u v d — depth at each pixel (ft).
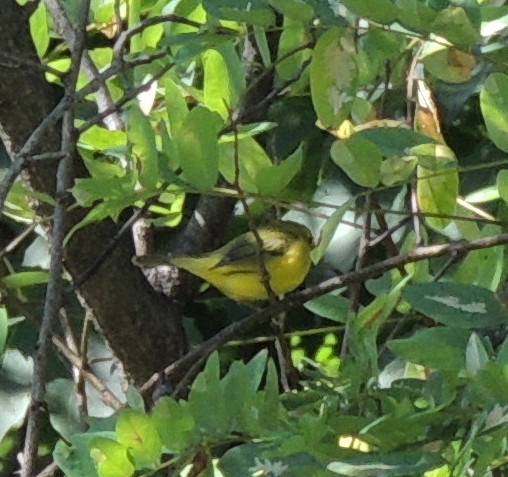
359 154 9.33
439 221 11.52
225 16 8.68
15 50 12.63
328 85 9.12
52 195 12.84
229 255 15.06
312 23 9.37
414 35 8.80
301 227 15.57
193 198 17.25
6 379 16.17
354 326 10.51
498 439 7.76
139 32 12.05
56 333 14.60
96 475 8.95
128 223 12.47
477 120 15.52
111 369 16.19
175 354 14.58
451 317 8.79
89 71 13.39
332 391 9.61
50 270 9.39
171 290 15.02
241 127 11.43
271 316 11.69
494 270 10.61
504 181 9.68
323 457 7.92
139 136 9.11
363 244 12.69
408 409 8.62
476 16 8.73
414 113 12.53
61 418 15.80
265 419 8.73
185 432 8.65
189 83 13.70
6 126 12.69
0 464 16.58
